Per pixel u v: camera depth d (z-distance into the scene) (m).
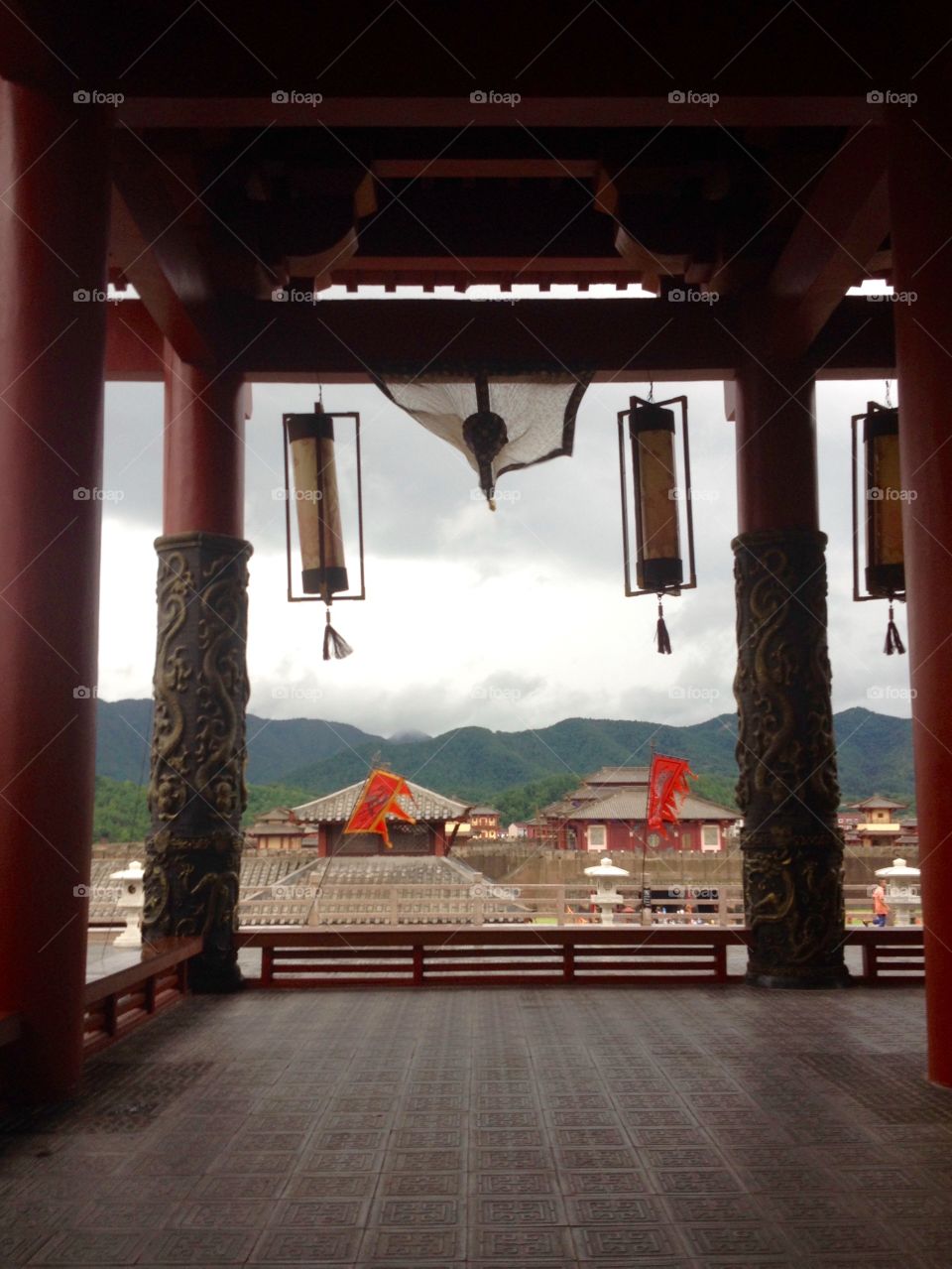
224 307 12.12
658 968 12.04
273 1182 5.43
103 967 9.05
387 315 12.41
